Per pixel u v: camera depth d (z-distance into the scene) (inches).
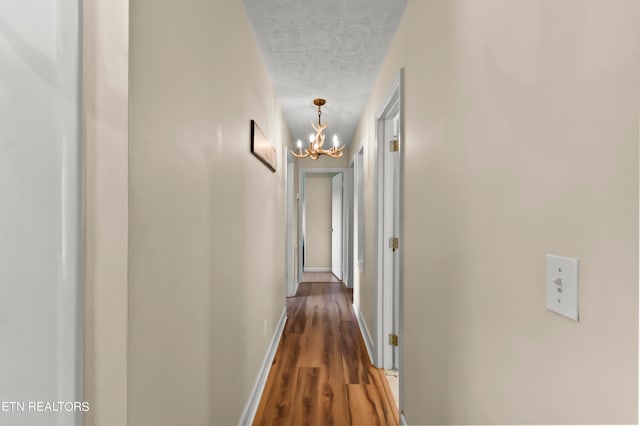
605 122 21.7
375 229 109.0
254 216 84.2
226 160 60.2
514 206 32.1
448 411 49.1
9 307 20.8
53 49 21.3
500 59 34.6
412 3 68.9
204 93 49.1
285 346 122.0
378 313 105.3
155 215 35.0
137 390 31.8
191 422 44.5
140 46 32.1
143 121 32.7
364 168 141.3
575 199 24.3
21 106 21.0
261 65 95.6
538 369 28.6
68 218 21.5
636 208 19.6
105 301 23.9
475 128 40.4
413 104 68.4
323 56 97.1
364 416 78.7
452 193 47.8
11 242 20.9
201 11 47.9
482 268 38.7
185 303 42.6
